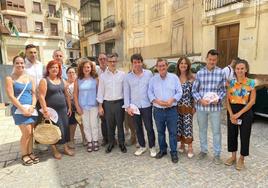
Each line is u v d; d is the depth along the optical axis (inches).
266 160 150.6
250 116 133.4
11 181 137.9
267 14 350.6
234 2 391.2
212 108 144.7
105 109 171.5
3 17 1159.0
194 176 135.1
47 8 1358.3
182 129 160.4
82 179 137.1
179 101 157.4
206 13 455.2
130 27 783.7
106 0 926.4
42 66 177.8
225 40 439.5
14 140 205.8
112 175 140.3
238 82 134.6
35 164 158.7
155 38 656.4
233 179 130.2
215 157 149.7
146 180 133.1
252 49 379.9
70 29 1670.8
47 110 158.6
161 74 148.9
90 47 1143.0
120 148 175.9
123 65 758.5
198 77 148.4
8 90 148.6
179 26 546.0
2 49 1139.9
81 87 171.6
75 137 213.2
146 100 159.3
